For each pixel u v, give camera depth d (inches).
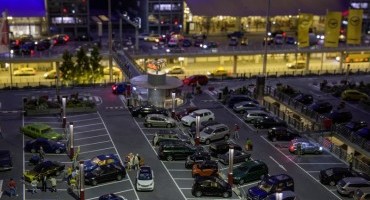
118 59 4128.9
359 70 4520.2
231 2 5536.4
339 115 3080.7
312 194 2155.5
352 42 4143.7
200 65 4943.4
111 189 2126.0
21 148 2501.2
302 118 3132.4
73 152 2401.6
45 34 5290.4
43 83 4008.4
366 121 3139.8
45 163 2201.0
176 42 4894.2
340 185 2150.6
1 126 2785.4
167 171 2314.2
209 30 5866.1
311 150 2556.6
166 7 5625.0
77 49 4441.4
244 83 3932.1
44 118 2940.5
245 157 2423.7
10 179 2138.3
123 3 6338.6
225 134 2701.8
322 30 5935.0
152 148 2561.5
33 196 2039.9
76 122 2881.4
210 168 2247.8
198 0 5482.3
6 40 3501.5
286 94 3484.3
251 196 2064.5
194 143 2628.0
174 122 2859.3
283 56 5290.4
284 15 5561.0
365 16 5900.6
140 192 2107.5
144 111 2982.3
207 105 3302.2
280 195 1815.9
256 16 5526.6
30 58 4074.8
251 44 5068.9
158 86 3225.9
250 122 2965.1
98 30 5275.6
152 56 4411.9
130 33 5777.6
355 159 2453.2
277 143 2691.9
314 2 5748.0
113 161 2233.0
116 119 2952.8
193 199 2068.2
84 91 3501.5
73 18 5349.4
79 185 2048.5
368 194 2094.0
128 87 3361.2
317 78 4239.7
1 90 3533.5
